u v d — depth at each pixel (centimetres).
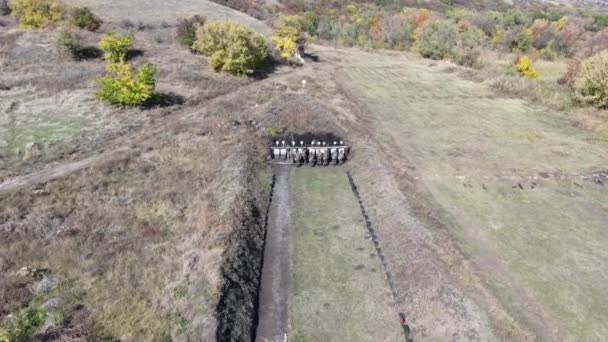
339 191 3081
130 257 2177
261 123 3950
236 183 2877
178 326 1792
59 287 1956
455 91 5369
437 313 1967
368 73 6072
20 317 1736
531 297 2117
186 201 2712
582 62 5034
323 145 3488
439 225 2586
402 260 2323
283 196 3002
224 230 2377
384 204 2811
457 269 2211
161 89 4388
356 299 2125
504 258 2380
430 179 3181
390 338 1908
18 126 3450
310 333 1941
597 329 1953
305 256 2420
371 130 4000
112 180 2858
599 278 2256
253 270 2247
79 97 4047
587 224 2708
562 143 3881
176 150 3303
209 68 5141
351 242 2536
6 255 2109
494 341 1823
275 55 5934
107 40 4831
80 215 2481
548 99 5003
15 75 4347
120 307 1872
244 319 1927
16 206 2472
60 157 3091
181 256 2206
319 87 5084
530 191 3075
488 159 3538
